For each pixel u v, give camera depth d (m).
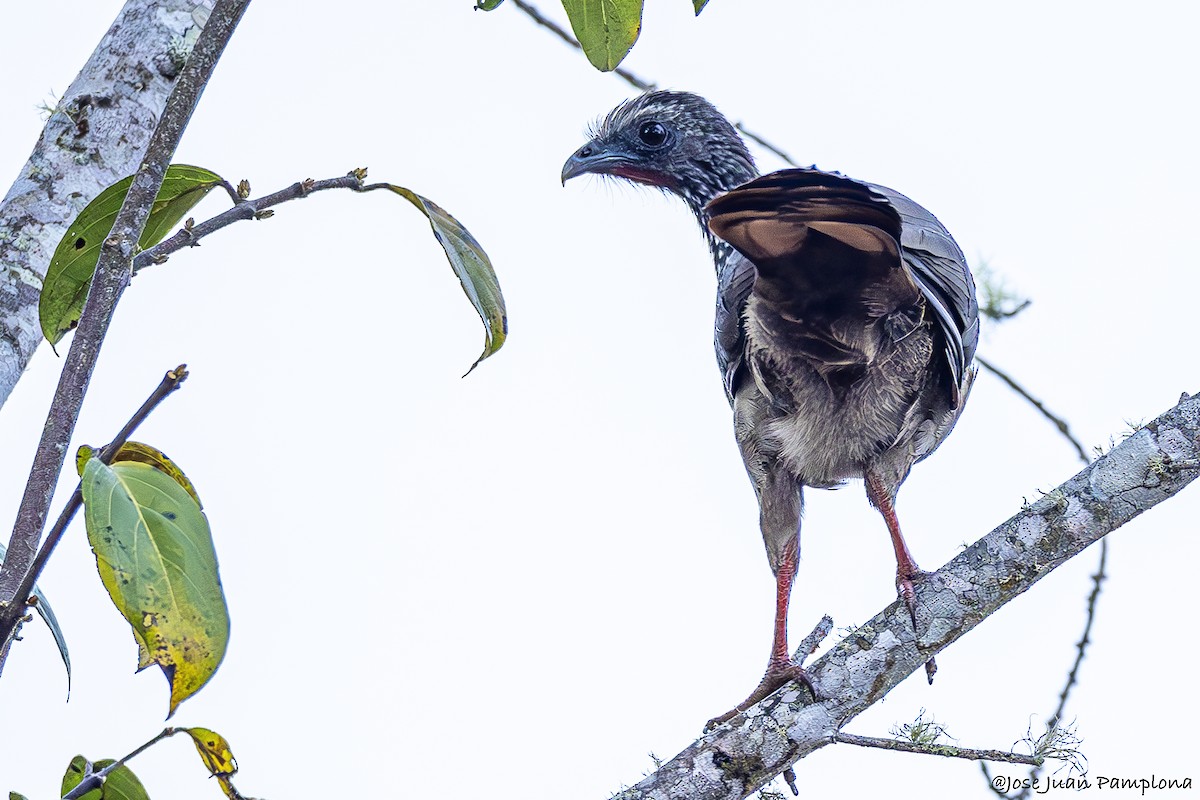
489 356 6.46
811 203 7.09
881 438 9.50
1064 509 7.23
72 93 8.17
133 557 4.94
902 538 9.41
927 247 8.79
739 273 9.16
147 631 4.91
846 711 7.20
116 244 5.20
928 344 9.01
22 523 4.98
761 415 9.75
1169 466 7.11
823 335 8.72
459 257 6.30
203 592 5.04
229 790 5.58
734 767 7.11
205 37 5.38
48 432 5.04
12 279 7.58
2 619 4.81
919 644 7.25
